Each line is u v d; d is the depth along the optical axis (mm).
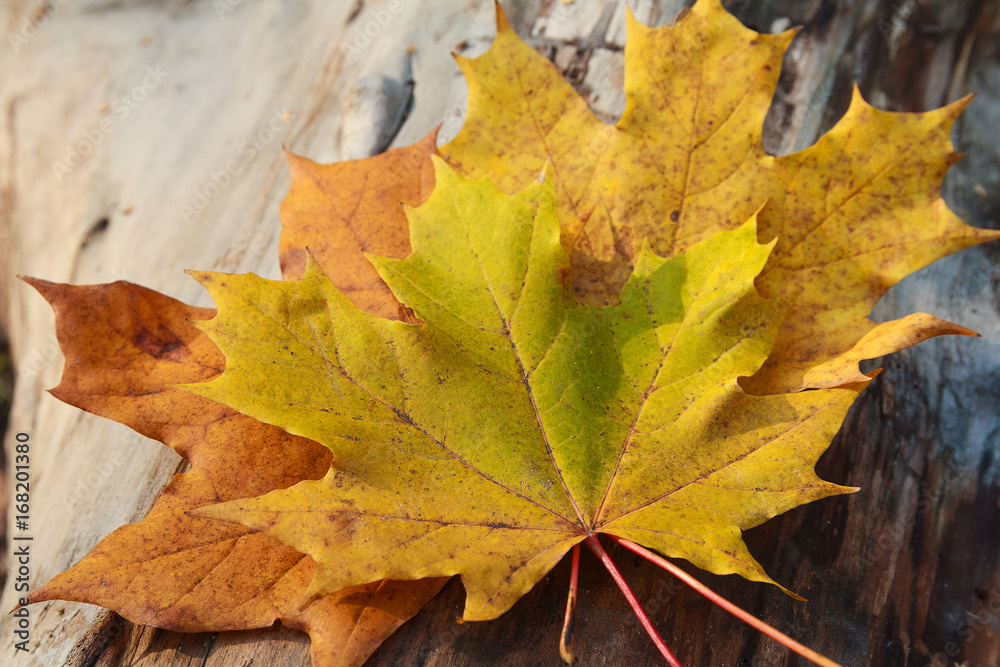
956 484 451
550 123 452
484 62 453
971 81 505
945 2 513
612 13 502
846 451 447
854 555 435
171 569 412
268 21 582
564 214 446
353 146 500
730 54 442
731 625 421
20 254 633
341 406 404
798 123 490
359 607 410
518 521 403
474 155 452
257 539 418
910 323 415
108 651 424
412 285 413
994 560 443
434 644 416
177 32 609
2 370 798
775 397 411
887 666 425
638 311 418
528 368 413
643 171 443
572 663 414
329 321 408
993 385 466
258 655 417
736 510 402
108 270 522
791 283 435
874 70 500
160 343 434
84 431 488
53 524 466
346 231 448
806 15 505
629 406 413
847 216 436
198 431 426
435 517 400
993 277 483
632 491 407
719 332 415
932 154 432
